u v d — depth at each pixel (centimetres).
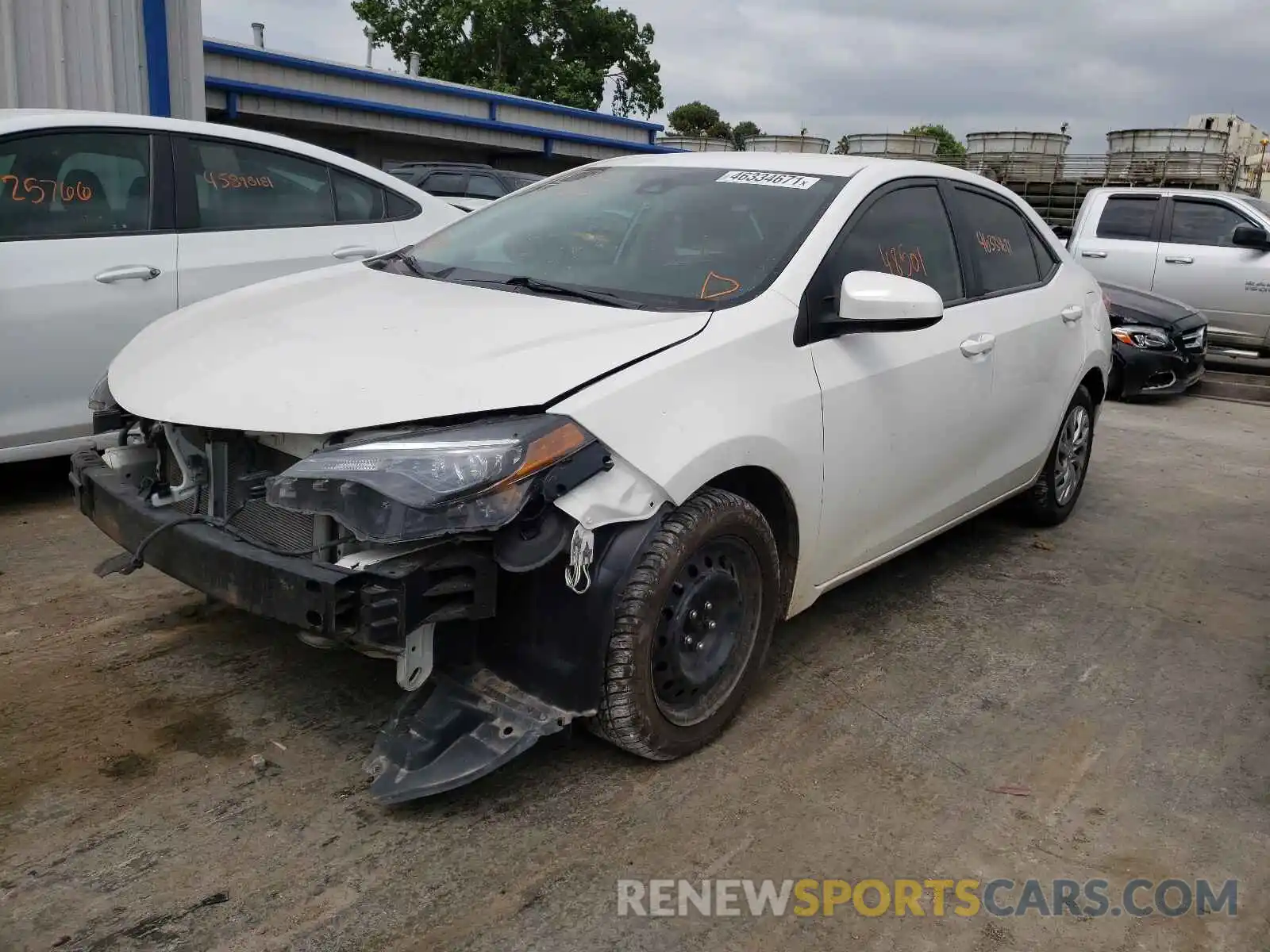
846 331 325
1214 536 552
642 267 338
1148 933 244
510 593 262
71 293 452
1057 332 478
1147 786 305
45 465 539
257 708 313
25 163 448
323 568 243
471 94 2252
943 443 391
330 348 279
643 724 278
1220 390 1030
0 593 381
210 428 274
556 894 243
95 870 240
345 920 230
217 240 504
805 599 340
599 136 2623
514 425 246
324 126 2028
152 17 807
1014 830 280
